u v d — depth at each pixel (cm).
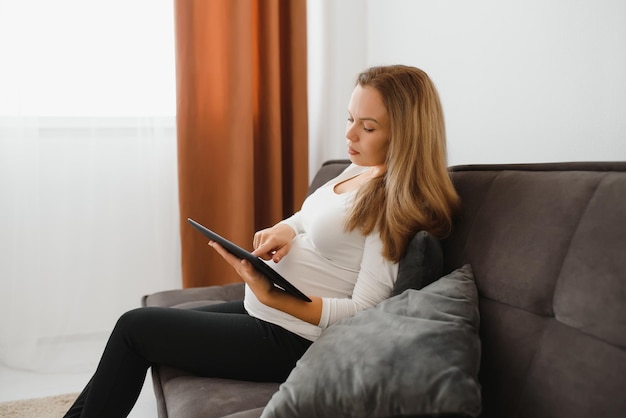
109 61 208
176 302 152
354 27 240
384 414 71
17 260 200
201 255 219
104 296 220
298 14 217
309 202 129
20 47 193
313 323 102
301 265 112
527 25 135
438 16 175
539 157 133
